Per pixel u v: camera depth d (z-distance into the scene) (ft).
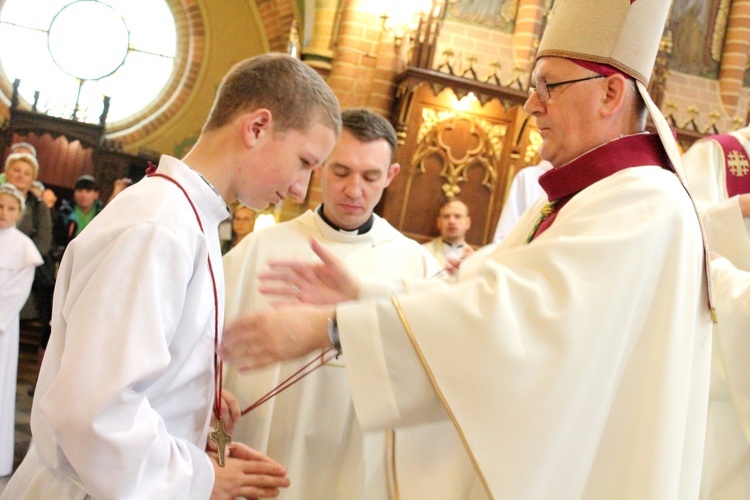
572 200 6.87
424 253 9.90
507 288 6.08
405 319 6.07
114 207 5.80
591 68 7.02
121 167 38.01
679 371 6.25
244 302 9.05
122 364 5.06
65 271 5.87
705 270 6.76
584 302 5.98
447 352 5.97
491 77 23.32
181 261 5.51
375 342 6.07
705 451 9.02
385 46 23.95
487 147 22.81
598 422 6.14
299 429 8.53
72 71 40.93
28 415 22.63
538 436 5.85
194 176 6.12
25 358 30.63
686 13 26.40
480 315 5.96
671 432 6.12
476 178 22.80
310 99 6.46
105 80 41.01
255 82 6.37
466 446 5.85
